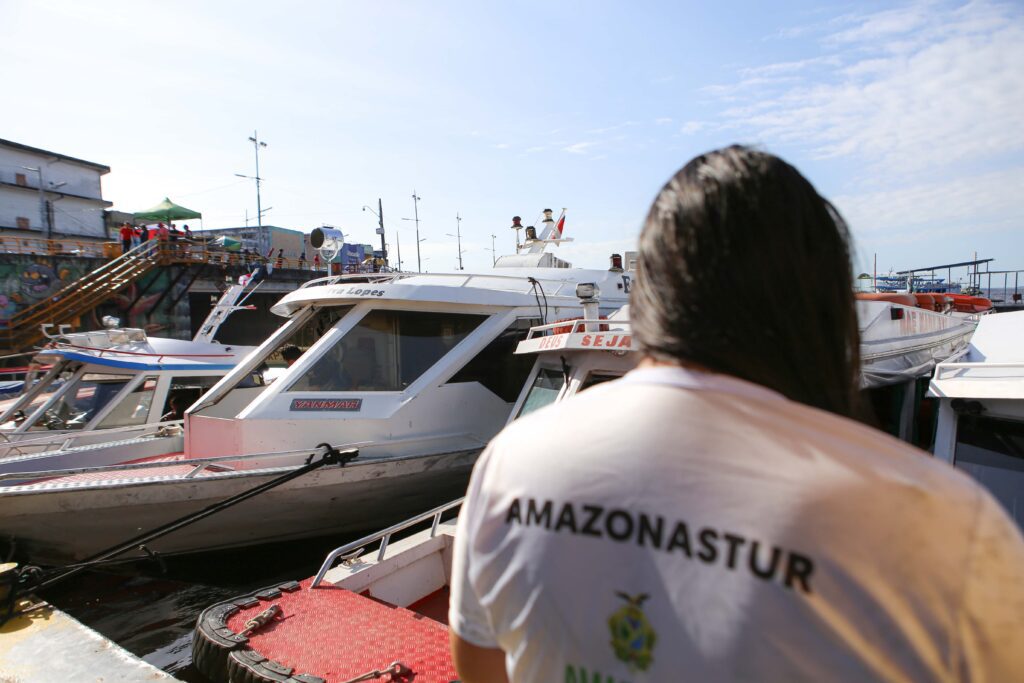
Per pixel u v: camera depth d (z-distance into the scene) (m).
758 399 0.75
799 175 0.86
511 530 0.79
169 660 5.05
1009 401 3.40
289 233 44.12
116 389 8.80
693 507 0.69
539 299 7.64
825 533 0.64
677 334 0.79
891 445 0.72
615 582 0.70
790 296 0.78
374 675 3.14
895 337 5.38
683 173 0.89
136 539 5.37
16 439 8.20
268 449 6.25
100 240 35.09
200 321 26.89
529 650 0.76
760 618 0.63
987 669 0.62
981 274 18.25
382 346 6.85
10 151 31.84
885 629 0.62
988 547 0.64
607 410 0.81
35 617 4.46
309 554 6.70
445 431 6.83
